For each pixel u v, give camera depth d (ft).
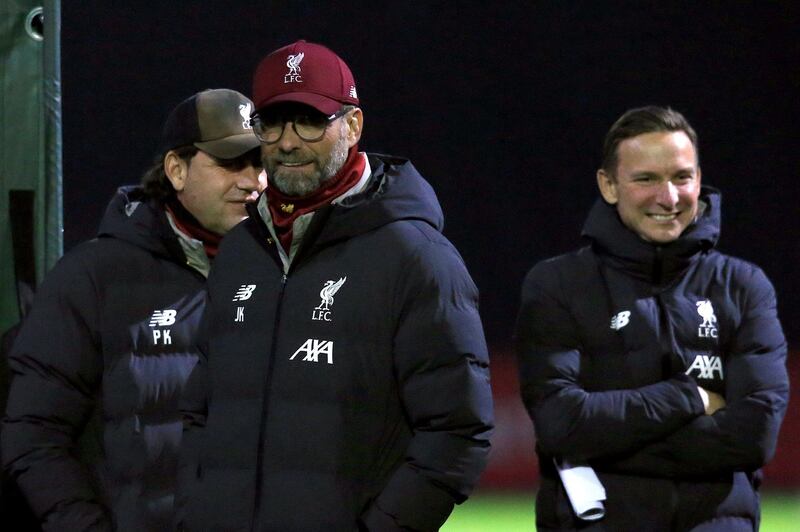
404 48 173.78
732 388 37.35
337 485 31.17
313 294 32.12
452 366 31.30
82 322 37.24
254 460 31.63
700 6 174.70
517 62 174.70
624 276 38.37
